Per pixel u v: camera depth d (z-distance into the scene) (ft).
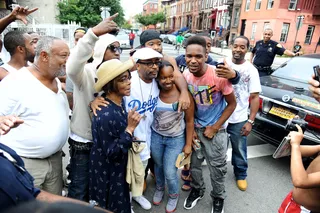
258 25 76.33
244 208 8.03
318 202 4.42
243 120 8.70
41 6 60.44
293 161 4.42
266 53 16.74
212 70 6.58
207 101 6.84
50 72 5.16
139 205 7.99
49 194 2.97
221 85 6.50
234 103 6.70
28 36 7.65
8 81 5.12
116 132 5.36
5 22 7.32
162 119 6.83
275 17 69.62
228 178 9.71
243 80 8.61
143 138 6.88
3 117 3.99
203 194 8.29
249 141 13.26
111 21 5.25
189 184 8.84
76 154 6.27
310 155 5.10
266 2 72.54
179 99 6.28
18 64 7.72
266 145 12.75
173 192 7.57
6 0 49.11
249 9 79.71
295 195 4.85
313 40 74.95
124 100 6.47
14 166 2.86
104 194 5.76
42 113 5.21
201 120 7.17
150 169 9.23
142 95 6.49
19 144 5.24
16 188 2.61
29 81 5.08
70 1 63.67
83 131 6.09
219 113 7.08
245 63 8.77
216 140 7.06
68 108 6.15
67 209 1.75
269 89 10.97
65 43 5.21
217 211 7.56
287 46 73.15
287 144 4.90
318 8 71.10
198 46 6.14
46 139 5.29
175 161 7.16
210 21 118.21
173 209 7.71
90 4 65.87
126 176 6.00
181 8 161.27
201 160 7.58
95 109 5.42
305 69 12.32
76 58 5.18
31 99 5.06
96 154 5.55
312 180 4.09
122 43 55.52
